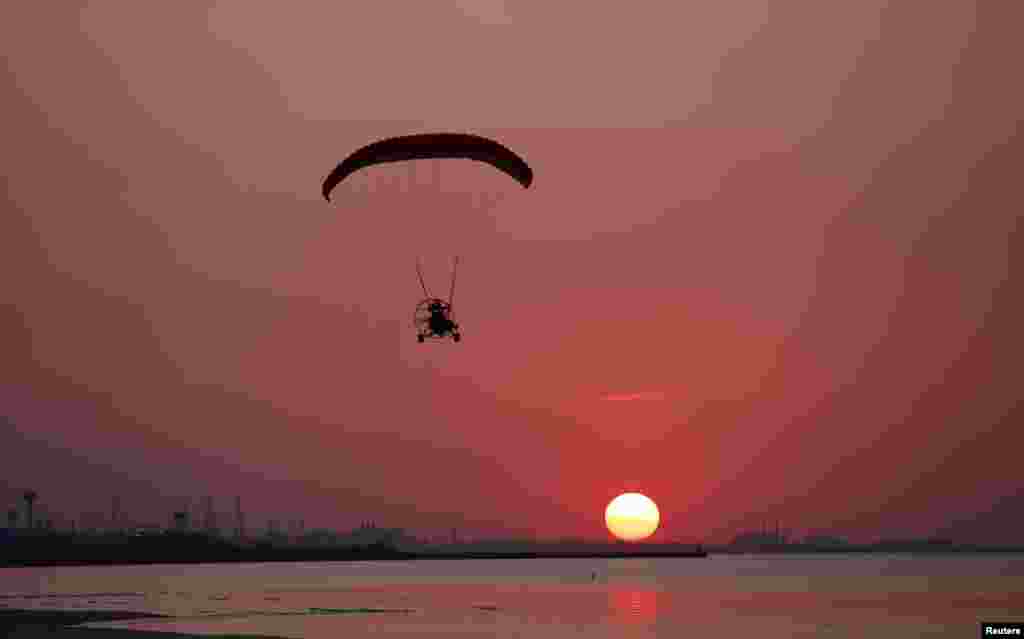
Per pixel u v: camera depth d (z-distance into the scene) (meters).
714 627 65.44
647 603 96.31
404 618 71.12
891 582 164.62
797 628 64.62
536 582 167.88
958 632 62.56
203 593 111.69
